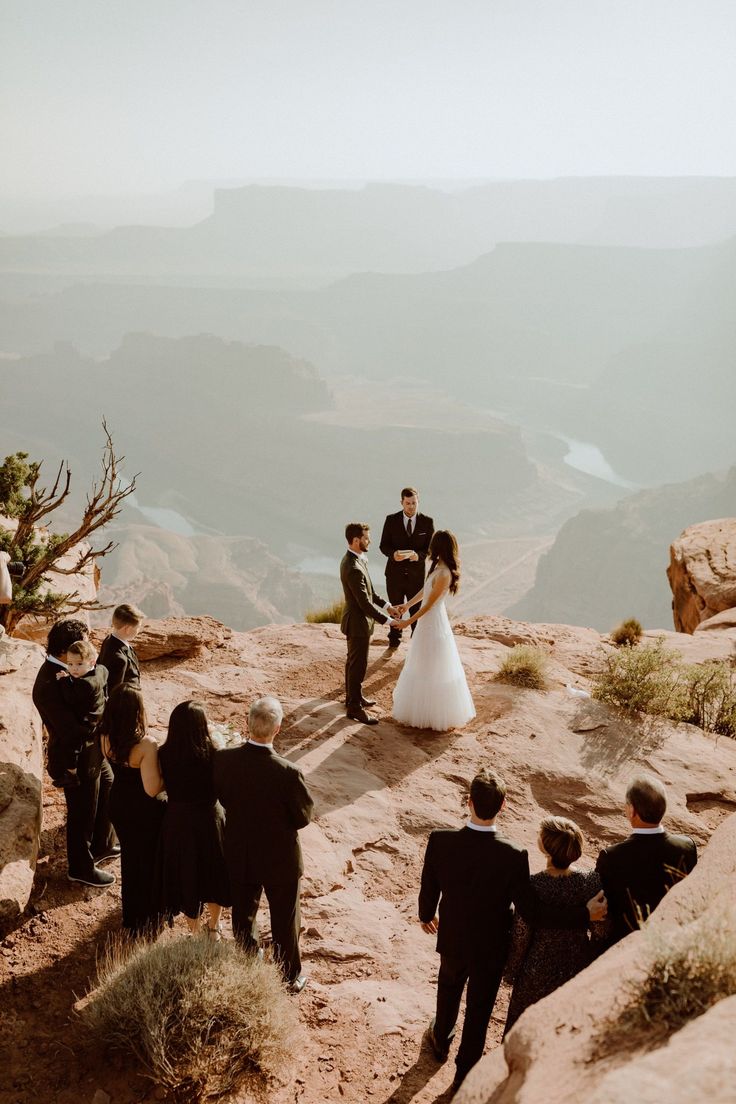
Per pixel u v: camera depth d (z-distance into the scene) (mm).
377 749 8000
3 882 5164
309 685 9430
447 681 8273
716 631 13305
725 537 17156
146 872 5254
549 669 10352
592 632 12867
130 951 5078
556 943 4266
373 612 8008
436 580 8039
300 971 5164
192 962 4539
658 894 4234
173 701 8641
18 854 5402
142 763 5070
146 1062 4172
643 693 9328
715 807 7633
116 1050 4328
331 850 6402
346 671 8453
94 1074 4199
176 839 5074
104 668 5777
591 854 6832
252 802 4789
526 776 7766
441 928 4500
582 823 7227
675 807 7457
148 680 9219
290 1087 4250
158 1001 4281
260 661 10109
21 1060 4297
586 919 4191
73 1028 4512
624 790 7664
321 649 10555
